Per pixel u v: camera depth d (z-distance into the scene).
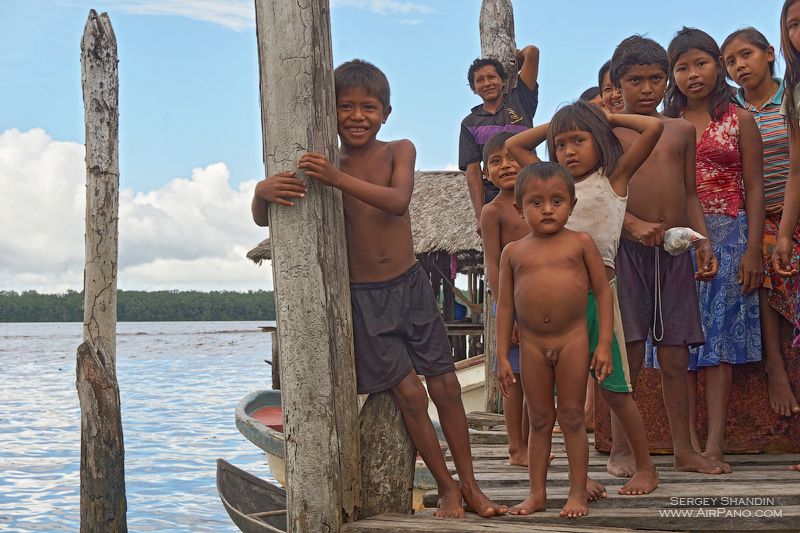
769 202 4.95
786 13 4.30
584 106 4.04
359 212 3.90
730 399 4.95
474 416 7.50
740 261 4.73
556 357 3.70
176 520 12.16
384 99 3.94
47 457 18.55
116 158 9.17
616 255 4.30
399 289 3.91
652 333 4.34
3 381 42.41
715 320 4.72
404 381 3.88
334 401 3.70
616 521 3.57
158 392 34.22
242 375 44.22
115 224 9.12
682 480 4.12
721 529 3.57
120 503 8.85
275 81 3.68
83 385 8.83
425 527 3.53
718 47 4.84
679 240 4.11
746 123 4.78
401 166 3.93
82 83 9.14
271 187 3.64
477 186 7.01
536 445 3.77
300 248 3.66
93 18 9.10
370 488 3.91
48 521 12.45
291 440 3.68
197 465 16.95
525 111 7.54
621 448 4.35
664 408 4.88
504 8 8.21
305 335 3.66
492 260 4.78
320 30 3.72
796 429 4.84
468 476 3.88
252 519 5.37
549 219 3.71
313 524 3.64
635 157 3.98
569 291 3.67
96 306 8.92
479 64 7.08
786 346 4.86
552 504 3.80
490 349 7.91
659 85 4.45
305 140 3.66
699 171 4.86
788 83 4.40
